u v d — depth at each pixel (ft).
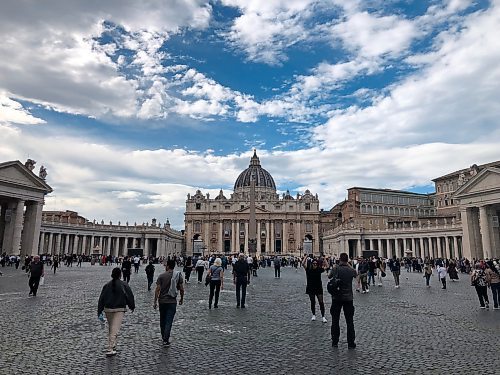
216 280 55.77
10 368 26.76
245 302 63.77
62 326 41.29
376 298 70.69
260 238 474.49
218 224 479.82
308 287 46.42
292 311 53.78
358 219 354.33
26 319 44.91
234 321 45.65
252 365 27.96
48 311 50.96
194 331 39.81
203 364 28.17
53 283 92.89
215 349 32.48
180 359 29.45
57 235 312.29
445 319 47.50
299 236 472.85
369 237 321.73
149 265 81.05
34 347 32.45
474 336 37.60
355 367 27.50
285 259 320.29
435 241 275.59
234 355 30.60
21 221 186.50
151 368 27.14
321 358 29.81
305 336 37.58
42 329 39.63
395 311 54.24
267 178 546.67
